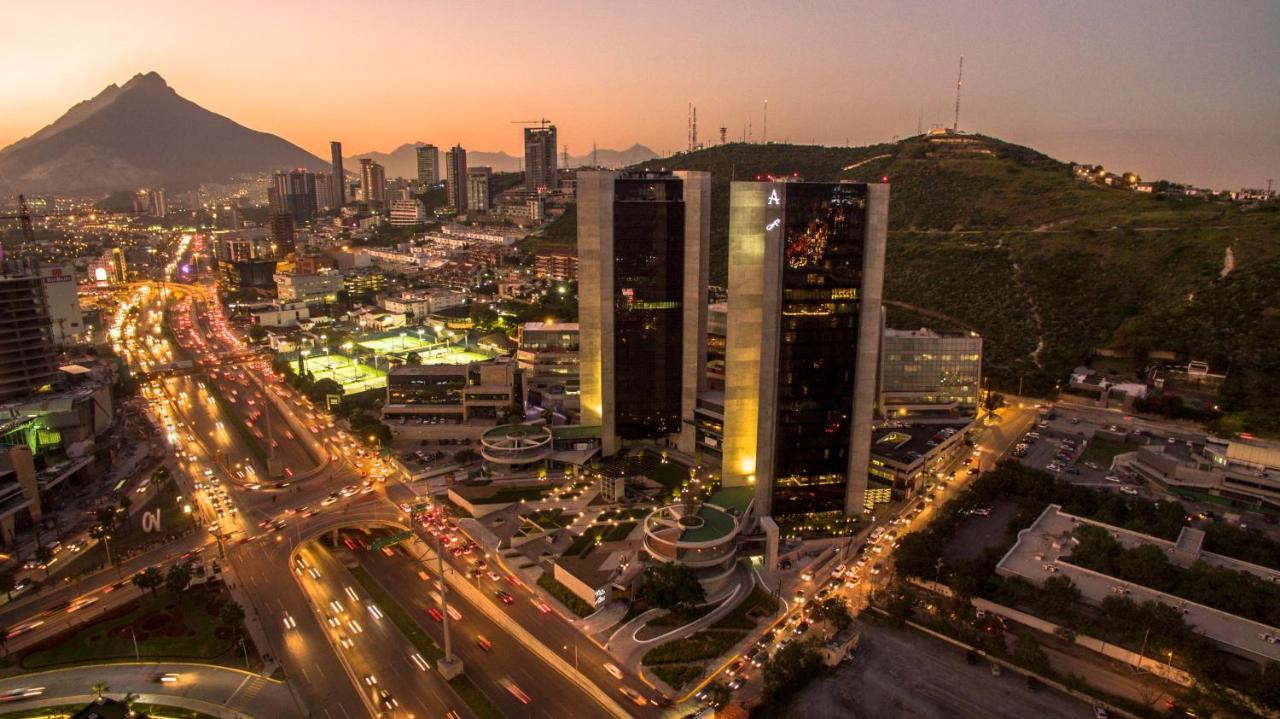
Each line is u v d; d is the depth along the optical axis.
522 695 143.62
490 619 169.75
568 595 178.00
